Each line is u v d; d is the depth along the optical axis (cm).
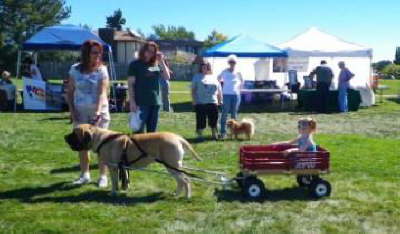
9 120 1600
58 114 1811
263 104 2377
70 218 675
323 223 673
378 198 779
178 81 5475
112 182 768
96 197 765
